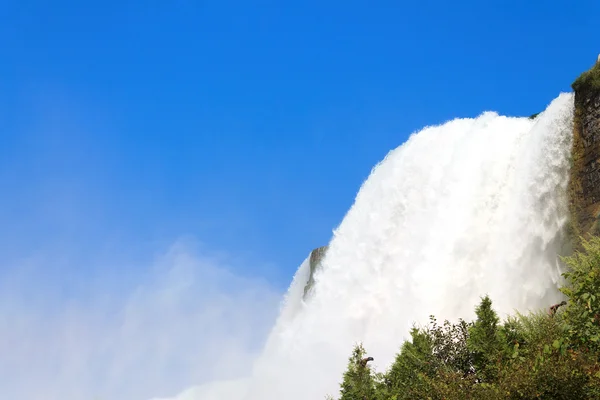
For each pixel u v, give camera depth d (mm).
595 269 31094
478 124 62594
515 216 52562
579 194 48188
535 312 42531
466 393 30828
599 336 28922
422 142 67375
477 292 53156
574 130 49719
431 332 38219
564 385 27781
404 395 35125
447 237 57562
